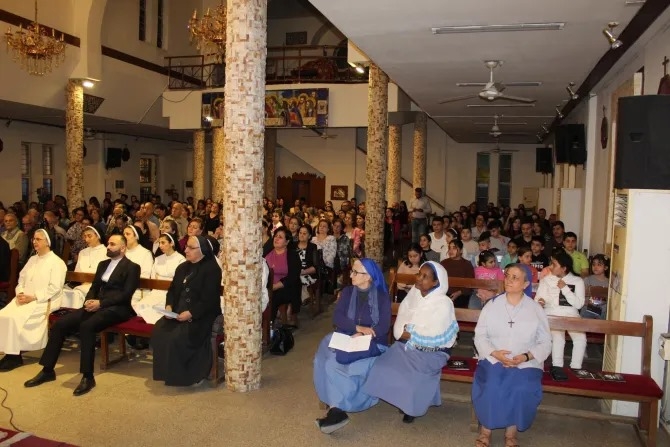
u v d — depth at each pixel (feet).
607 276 20.70
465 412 15.94
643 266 14.92
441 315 14.64
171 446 13.38
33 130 51.57
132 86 49.01
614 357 15.65
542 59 22.41
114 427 14.32
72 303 20.49
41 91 40.42
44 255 19.47
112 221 31.68
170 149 72.02
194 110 52.42
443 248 28.86
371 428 14.74
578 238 33.17
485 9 16.62
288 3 72.08
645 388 13.75
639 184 14.21
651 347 14.65
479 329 14.29
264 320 20.72
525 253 21.58
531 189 64.28
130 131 60.08
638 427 14.52
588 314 19.65
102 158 60.34
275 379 17.99
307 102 48.29
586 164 31.30
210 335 17.35
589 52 21.25
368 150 32.99
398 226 45.11
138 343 20.72
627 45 20.29
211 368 17.33
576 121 36.42
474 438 14.34
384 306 15.28
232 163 16.38
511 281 13.84
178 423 14.64
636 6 16.03
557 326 15.25
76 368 18.67
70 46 41.06
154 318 18.80
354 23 18.21
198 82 57.88
